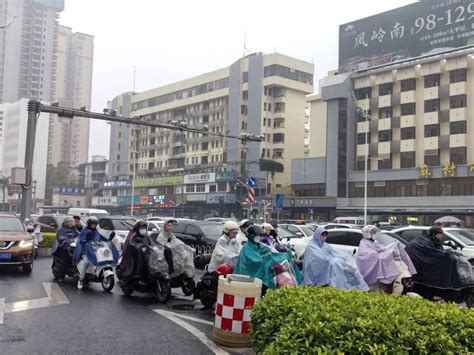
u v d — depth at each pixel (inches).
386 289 315.9
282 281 270.5
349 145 2073.1
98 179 3914.9
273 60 2603.3
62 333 264.5
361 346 129.5
